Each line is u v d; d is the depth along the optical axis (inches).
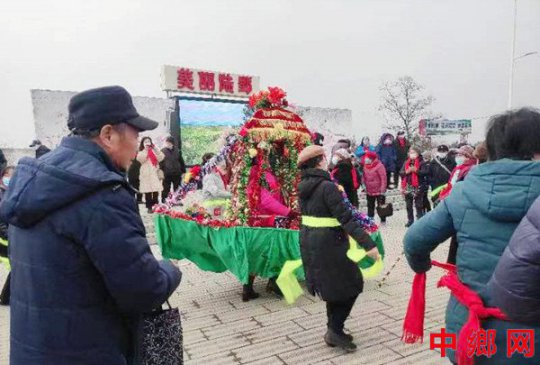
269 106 181.6
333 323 121.5
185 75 568.7
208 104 548.1
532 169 54.2
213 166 179.9
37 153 269.3
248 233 161.9
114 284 49.6
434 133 1264.8
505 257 48.0
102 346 52.1
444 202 65.7
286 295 147.8
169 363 64.5
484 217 58.3
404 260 225.0
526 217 47.8
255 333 137.1
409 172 332.2
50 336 50.3
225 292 183.0
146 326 62.9
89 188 49.1
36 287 50.5
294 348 124.7
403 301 160.1
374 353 119.2
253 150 171.8
